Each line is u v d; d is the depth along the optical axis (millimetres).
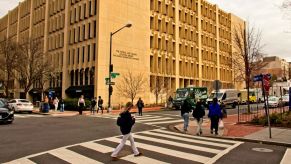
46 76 43844
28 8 62062
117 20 42594
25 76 44438
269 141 12305
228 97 39406
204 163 8375
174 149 10555
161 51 50969
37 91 50500
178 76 54156
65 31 46750
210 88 61031
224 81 70688
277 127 17406
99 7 40281
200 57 61500
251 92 55000
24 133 14070
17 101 29797
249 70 28797
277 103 39094
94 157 8938
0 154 9250
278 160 8977
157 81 46656
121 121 8828
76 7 45375
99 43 39781
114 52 41531
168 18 53156
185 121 16250
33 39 44812
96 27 40531
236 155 9672
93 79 40031
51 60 45969
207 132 15773
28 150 9938
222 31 72125
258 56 34250
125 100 42406
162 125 19297
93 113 29500
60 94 46125
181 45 56250
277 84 53094
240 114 27141
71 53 45625
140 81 43375
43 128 16203
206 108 36875
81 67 43219
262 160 8945
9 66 43500
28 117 23938
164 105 45062
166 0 53094
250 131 15719
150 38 49719
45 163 8109
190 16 59562
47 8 53031
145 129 17000
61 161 8367
